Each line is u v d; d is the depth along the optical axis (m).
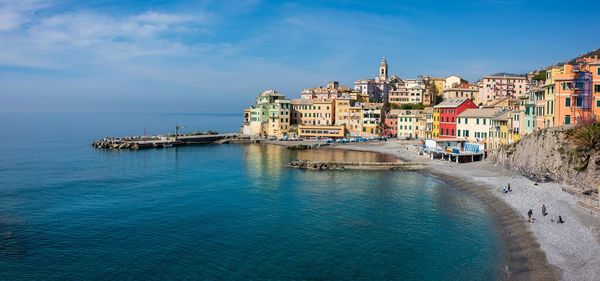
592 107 109.31
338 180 123.12
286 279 56.91
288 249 67.25
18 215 86.50
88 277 58.12
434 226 77.25
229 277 57.66
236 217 84.69
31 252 66.56
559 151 95.50
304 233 74.62
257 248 67.75
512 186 100.38
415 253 64.94
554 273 53.84
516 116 138.38
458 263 60.78
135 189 111.50
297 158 173.88
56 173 137.00
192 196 103.12
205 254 65.56
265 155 185.75
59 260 63.62
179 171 141.12
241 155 186.38
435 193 103.56
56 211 89.44
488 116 164.12
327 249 67.12
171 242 70.69
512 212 80.50
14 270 60.16
